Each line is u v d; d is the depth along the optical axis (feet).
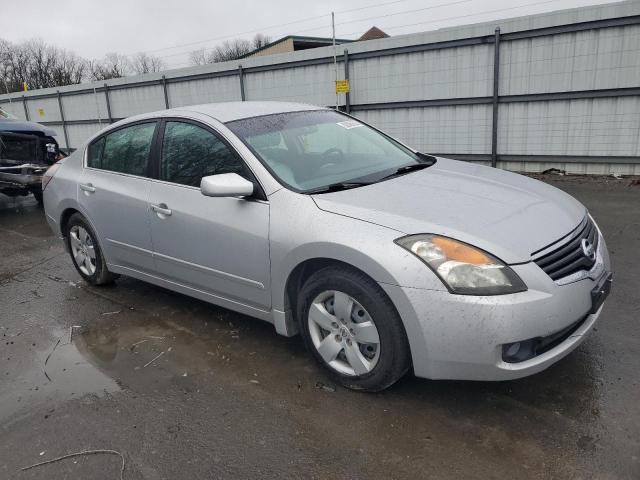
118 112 55.72
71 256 16.25
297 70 39.40
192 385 10.27
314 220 9.43
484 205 9.44
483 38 31.04
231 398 9.75
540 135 31.14
